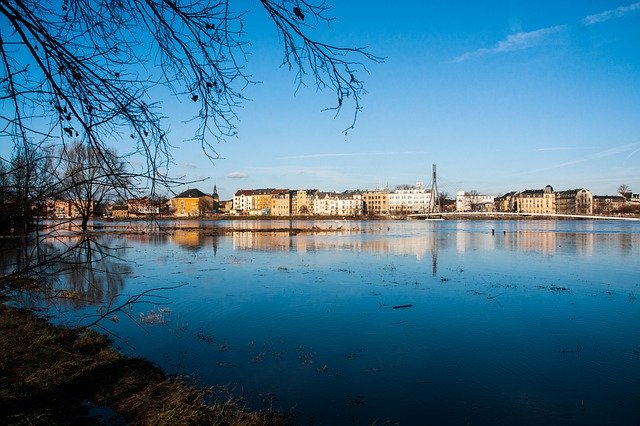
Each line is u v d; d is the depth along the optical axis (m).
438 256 37.66
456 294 20.81
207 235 68.12
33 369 9.60
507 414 9.12
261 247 46.41
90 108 4.28
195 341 13.38
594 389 10.30
